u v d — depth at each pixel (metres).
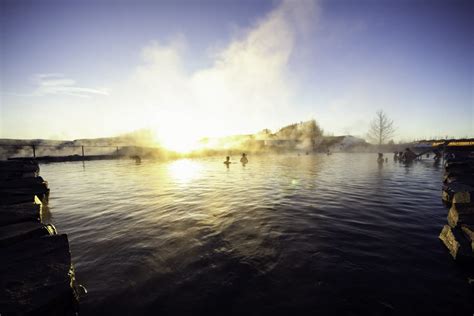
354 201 8.39
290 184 11.95
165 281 3.55
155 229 5.73
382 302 3.06
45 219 6.53
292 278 3.61
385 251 4.48
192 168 20.67
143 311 2.95
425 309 2.92
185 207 7.72
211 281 3.55
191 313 2.92
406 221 6.24
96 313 2.91
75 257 4.30
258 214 6.91
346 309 2.94
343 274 3.71
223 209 7.46
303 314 2.87
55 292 2.39
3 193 6.32
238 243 4.89
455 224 4.82
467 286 3.37
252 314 2.89
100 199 8.90
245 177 14.64
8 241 3.30
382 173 16.16
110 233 5.48
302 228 5.74
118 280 3.58
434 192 9.88
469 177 9.66
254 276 3.67
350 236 5.22
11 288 2.38
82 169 20.31
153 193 9.99
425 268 3.86
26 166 11.77
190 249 4.61
